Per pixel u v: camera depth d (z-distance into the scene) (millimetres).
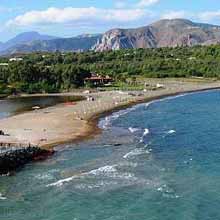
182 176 78750
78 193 70875
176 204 64750
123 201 66688
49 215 62406
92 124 139125
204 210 62312
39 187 74688
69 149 102875
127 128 132000
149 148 102500
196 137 115625
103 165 87438
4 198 69875
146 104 193375
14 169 86188
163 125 136750
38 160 92875
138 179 77312
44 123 138750
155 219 59625
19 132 122000
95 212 62750
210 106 185125
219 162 88375
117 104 189500
